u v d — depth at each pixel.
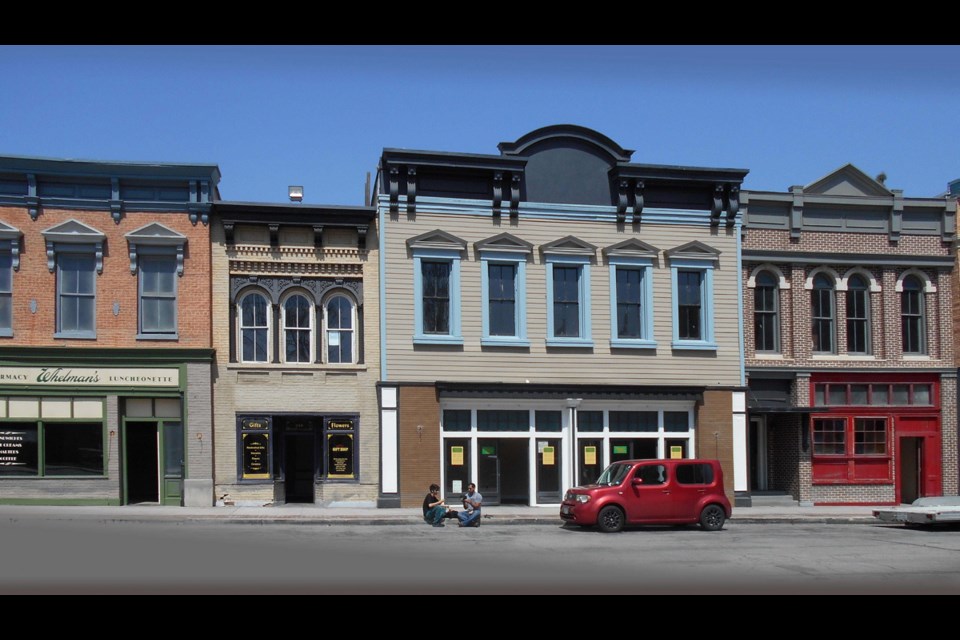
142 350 24.95
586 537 20.20
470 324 27.03
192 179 25.53
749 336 28.88
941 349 29.95
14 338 24.58
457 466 26.84
